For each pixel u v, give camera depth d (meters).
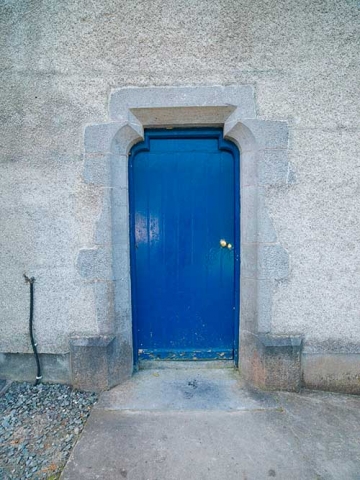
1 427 2.24
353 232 2.56
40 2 2.49
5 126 2.56
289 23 2.46
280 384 2.60
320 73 2.48
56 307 2.64
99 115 2.53
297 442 2.07
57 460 1.96
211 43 2.49
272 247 2.56
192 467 1.88
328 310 2.60
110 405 2.43
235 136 2.65
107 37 2.49
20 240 2.62
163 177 2.84
